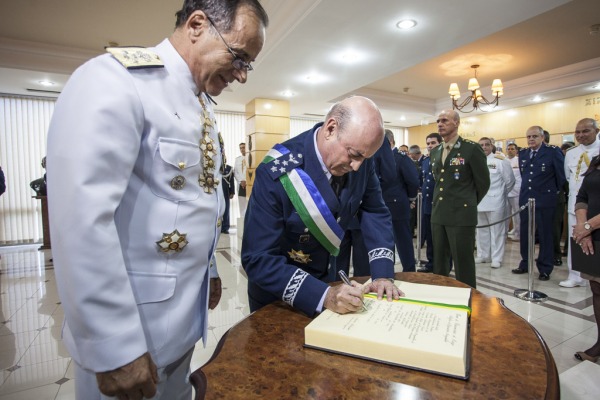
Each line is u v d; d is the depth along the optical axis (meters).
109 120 0.57
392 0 2.83
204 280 0.84
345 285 0.84
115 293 0.56
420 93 7.20
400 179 3.09
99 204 0.54
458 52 4.90
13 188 6.08
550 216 3.49
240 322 0.83
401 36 3.50
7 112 5.98
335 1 2.85
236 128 7.81
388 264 1.07
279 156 0.99
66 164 0.54
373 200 1.24
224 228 6.81
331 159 0.92
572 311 2.64
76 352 0.65
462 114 8.00
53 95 6.05
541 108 6.82
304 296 0.85
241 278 3.71
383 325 0.71
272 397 0.54
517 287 3.24
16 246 5.96
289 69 4.55
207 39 0.71
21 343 2.33
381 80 6.25
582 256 1.88
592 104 6.09
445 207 2.64
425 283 1.08
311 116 8.41
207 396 0.54
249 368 0.62
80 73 0.61
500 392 0.53
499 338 0.72
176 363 0.82
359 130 0.85
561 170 3.50
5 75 4.80
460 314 0.76
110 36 4.24
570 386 1.32
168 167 0.69
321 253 1.08
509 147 5.82
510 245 5.45
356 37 3.54
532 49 4.79
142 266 0.68
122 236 0.66
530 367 0.60
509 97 6.55
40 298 3.24
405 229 3.08
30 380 1.89
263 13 0.74
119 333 0.56
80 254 0.53
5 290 3.49
